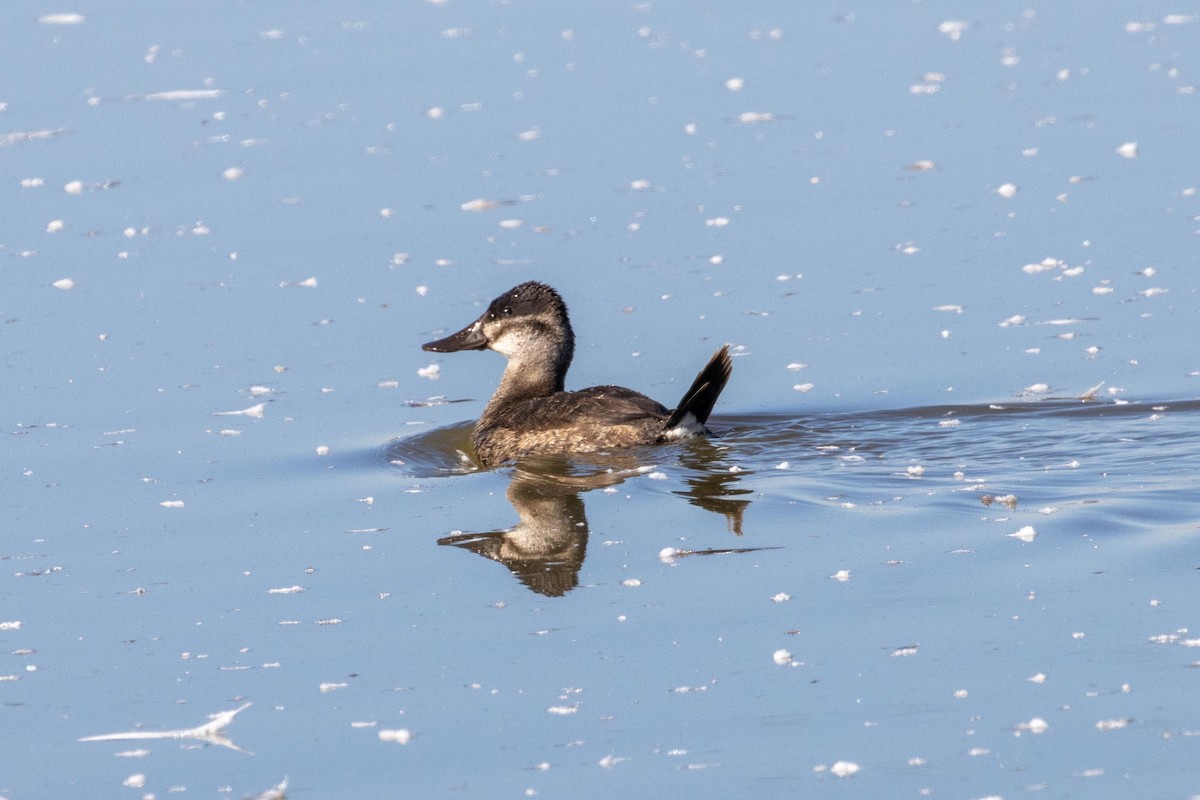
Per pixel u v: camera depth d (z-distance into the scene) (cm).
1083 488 1196
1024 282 1795
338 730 892
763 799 790
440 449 1430
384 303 1855
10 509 1288
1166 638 932
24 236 2136
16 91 2852
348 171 2378
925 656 934
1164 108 2455
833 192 2172
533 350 1472
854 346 1633
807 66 2856
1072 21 3094
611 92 2736
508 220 2127
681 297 1820
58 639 1041
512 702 913
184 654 1008
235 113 2688
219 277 1956
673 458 1318
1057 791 778
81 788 845
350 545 1183
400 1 3500
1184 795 766
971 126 2438
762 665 938
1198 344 1565
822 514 1171
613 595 1055
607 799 798
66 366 1666
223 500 1297
